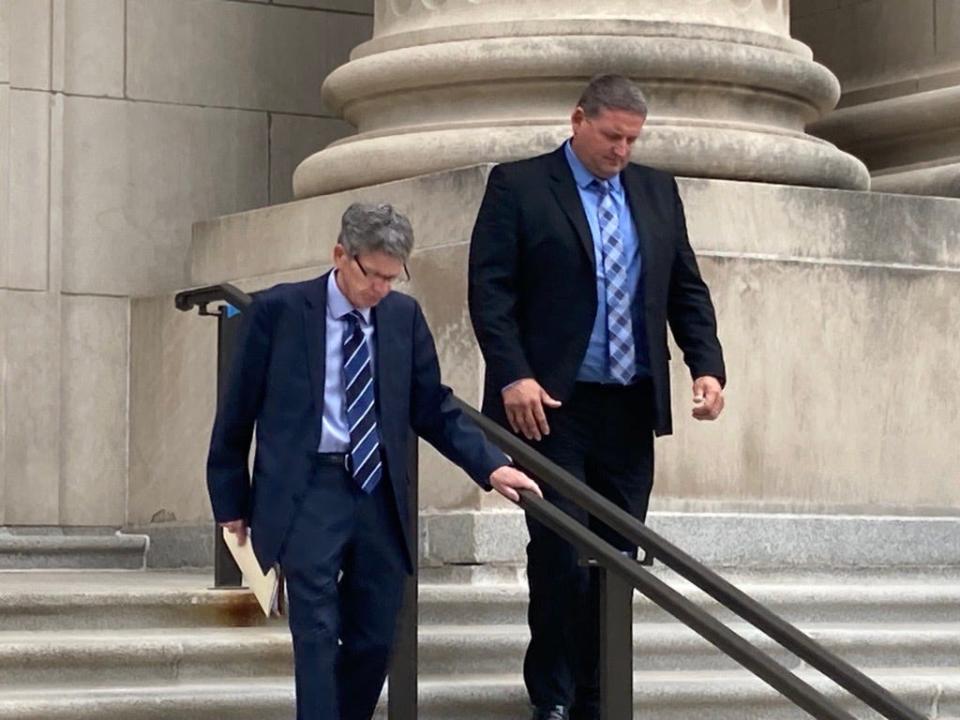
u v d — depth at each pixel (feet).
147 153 38.99
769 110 33.81
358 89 34.32
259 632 26.81
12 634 26.40
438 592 27.89
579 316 24.56
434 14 34.09
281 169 40.27
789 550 31.27
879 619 29.89
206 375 36.01
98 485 37.96
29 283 37.76
